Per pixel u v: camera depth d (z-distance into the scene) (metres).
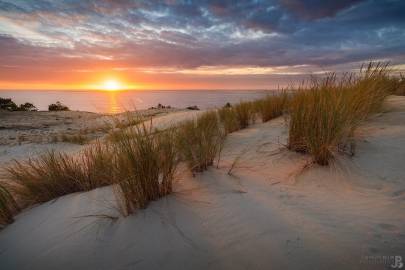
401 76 6.84
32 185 2.94
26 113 20.80
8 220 2.51
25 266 1.73
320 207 2.01
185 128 3.75
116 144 2.70
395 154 2.70
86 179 3.02
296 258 1.47
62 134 11.02
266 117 5.99
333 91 3.51
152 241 1.76
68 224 2.10
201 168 2.97
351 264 1.37
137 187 2.14
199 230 1.83
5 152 8.28
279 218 1.89
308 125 3.01
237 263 1.50
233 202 2.19
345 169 2.59
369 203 1.99
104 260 1.64
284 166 2.91
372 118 4.03
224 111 7.16
